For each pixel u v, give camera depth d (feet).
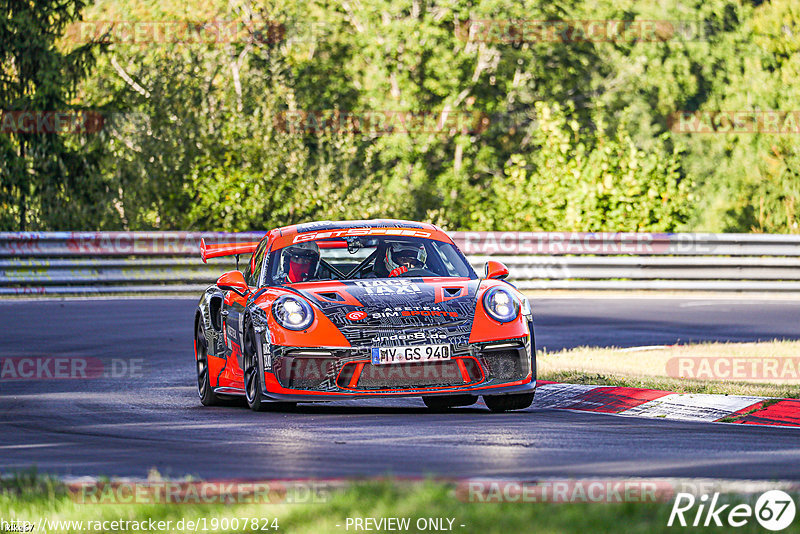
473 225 312.71
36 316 191.62
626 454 72.02
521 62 459.32
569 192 296.71
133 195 296.10
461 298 93.76
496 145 468.75
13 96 313.73
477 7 446.60
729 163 450.30
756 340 157.28
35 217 299.58
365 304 92.22
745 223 403.34
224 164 298.15
